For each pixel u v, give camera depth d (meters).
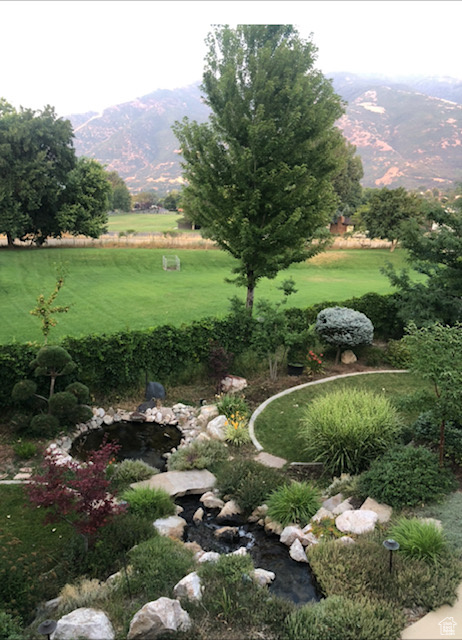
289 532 7.02
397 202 48.22
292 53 13.23
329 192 14.40
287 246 14.59
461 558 5.86
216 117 14.20
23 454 9.40
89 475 6.35
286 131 13.27
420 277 35.97
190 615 5.11
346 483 8.21
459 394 7.34
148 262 36.09
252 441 10.47
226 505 8.10
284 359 14.98
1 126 37.88
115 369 12.27
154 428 11.47
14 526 7.25
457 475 7.89
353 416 8.92
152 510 7.68
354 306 17.08
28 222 38.38
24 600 5.55
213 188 13.99
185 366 13.53
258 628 4.98
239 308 14.60
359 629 4.81
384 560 5.86
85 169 44.22
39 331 17.69
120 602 5.46
